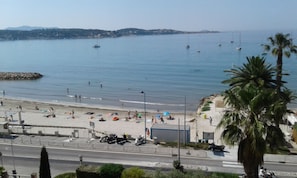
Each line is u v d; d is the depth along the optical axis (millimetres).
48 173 32375
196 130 59812
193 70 161000
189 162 42344
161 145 50531
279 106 24016
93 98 109500
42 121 73625
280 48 59219
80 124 70500
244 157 24703
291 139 51375
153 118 74438
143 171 33688
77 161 43938
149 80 138750
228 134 24984
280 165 40688
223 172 37344
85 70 178625
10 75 158875
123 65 193125
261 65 40125
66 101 106750
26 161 44250
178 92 113750
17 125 66125
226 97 28438
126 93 115938
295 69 147625
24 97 115188
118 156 45531
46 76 163875
